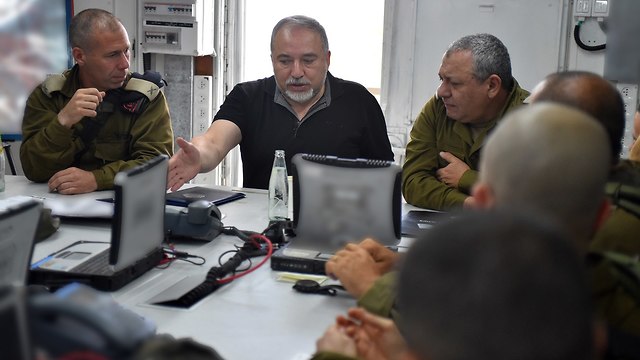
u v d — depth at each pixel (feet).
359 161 6.56
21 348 2.74
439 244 2.47
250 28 14.30
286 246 6.75
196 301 5.71
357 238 6.63
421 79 13.24
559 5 12.38
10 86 13.88
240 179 14.92
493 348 2.29
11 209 4.83
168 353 2.39
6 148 13.84
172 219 7.11
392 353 4.35
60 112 9.28
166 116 10.12
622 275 3.99
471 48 8.50
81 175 9.01
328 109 9.93
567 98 5.47
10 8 13.65
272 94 10.00
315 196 6.63
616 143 5.49
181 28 13.58
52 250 6.79
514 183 3.59
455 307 2.35
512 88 8.89
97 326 2.72
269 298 5.82
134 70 13.98
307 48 9.38
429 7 12.98
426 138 9.18
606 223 4.86
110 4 13.82
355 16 13.50
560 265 2.36
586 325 2.34
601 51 12.30
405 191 8.96
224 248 7.09
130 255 5.93
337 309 5.62
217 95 14.28
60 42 13.98
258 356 4.78
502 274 2.33
